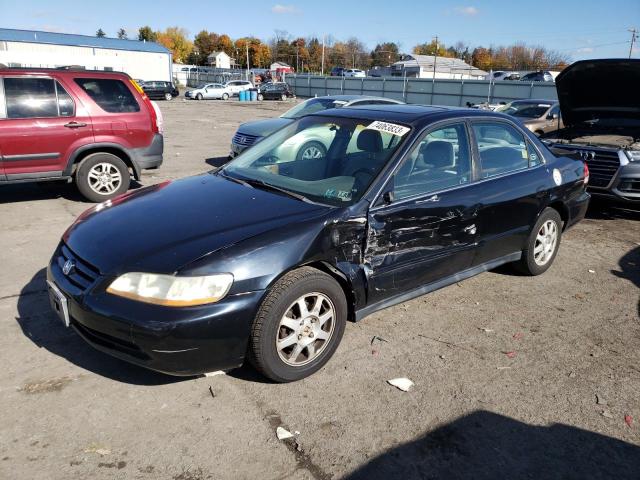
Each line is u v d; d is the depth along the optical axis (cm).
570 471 259
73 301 293
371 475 250
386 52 10506
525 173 459
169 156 1188
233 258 286
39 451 257
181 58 11456
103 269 289
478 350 368
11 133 667
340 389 316
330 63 10312
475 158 418
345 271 330
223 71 7188
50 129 690
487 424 290
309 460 258
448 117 409
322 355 329
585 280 507
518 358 359
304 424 283
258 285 288
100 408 290
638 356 368
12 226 623
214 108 3225
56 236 589
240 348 292
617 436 285
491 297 459
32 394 300
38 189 830
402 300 376
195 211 335
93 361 335
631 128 766
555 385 329
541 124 1245
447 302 445
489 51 9444
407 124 389
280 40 10625
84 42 5309
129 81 750
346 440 273
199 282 276
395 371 337
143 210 346
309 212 329
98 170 740
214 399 302
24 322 382
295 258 302
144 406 293
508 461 264
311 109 1039
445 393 316
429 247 376
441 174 390
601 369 350
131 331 272
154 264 281
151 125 766
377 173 355
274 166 420
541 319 420
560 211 520
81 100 712
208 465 252
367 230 337
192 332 273
